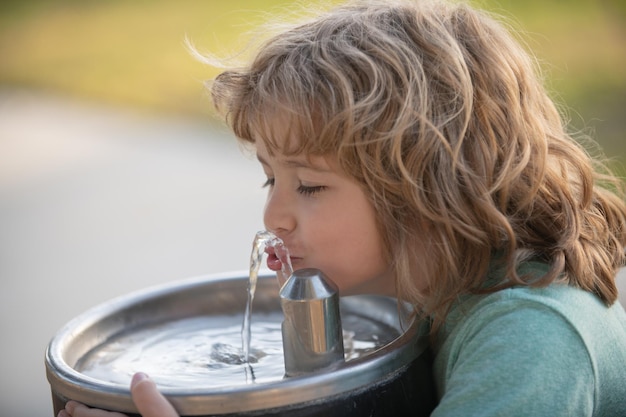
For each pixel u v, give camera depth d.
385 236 1.63
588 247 1.68
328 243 1.64
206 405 1.37
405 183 1.60
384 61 1.63
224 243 4.99
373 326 1.93
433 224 1.62
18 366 3.79
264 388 1.38
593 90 6.05
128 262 4.83
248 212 5.43
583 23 7.23
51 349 1.64
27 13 11.74
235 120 1.75
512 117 1.70
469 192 1.62
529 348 1.44
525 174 1.69
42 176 6.39
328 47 1.67
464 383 1.45
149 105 7.93
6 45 10.48
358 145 1.58
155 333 1.91
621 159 4.89
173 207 5.62
